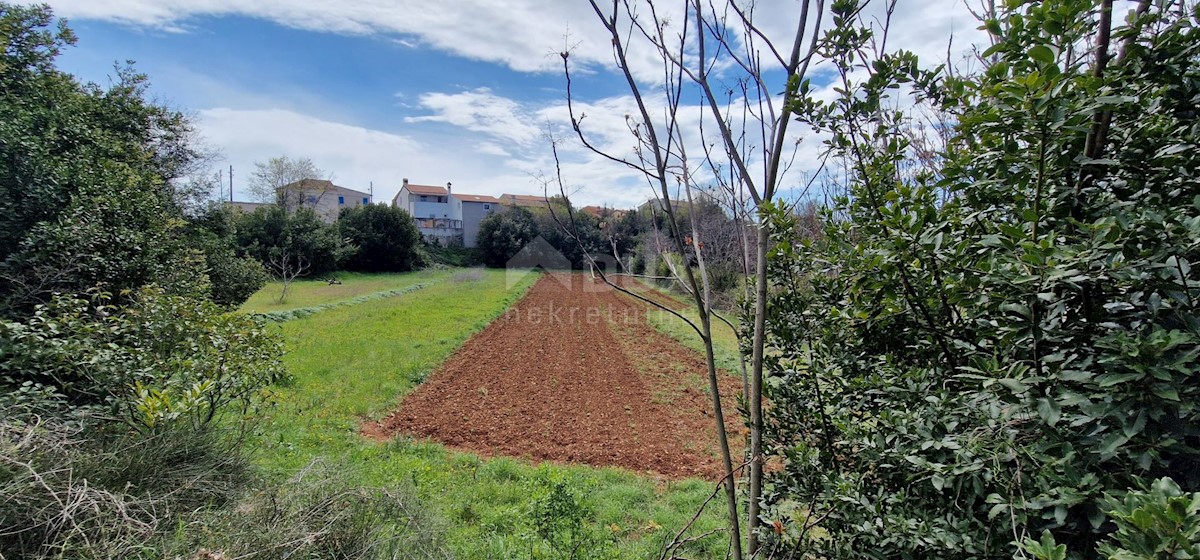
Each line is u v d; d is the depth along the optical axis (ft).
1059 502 3.43
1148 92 4.11
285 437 19.95
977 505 4.42
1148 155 3.98
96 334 13.70
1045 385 3.79
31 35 26.02
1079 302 3.95
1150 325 3.59
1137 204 3.98
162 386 13.73
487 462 20.08
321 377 30.35
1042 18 3.83
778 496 6.14
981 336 4.60
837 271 6.35
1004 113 3.85
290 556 9.32
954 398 4.42
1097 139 4.14
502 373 35.96
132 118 37.01
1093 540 3.73
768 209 5.12
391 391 29.32
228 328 15.48
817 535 7.22
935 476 4.14
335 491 11.33
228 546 9.39
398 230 121.90
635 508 15.88
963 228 4.79
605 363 39.22
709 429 25.03
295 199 148.15
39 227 18.80
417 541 10.93
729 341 45.70
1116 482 3.52
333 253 108.17
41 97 24.32
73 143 24.16
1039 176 3.84
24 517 9.32
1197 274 3.60
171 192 43.96
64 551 9.00
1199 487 3.45
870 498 5.15
